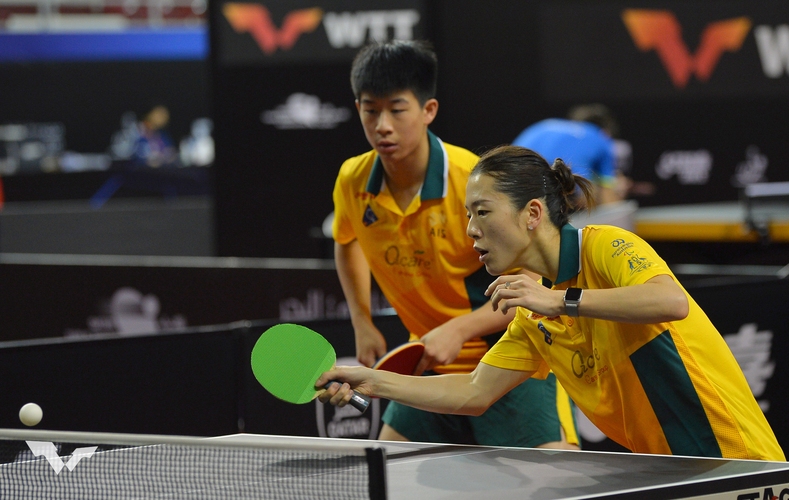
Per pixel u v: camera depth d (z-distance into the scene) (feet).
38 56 72.54
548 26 40.78
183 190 62.75
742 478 9.78
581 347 11.61
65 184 58.85
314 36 36.86
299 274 24.61
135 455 10.92
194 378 18.53
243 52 36.96
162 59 81.76
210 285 25.30
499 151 11.25
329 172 37.37
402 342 19.30
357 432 19.72
